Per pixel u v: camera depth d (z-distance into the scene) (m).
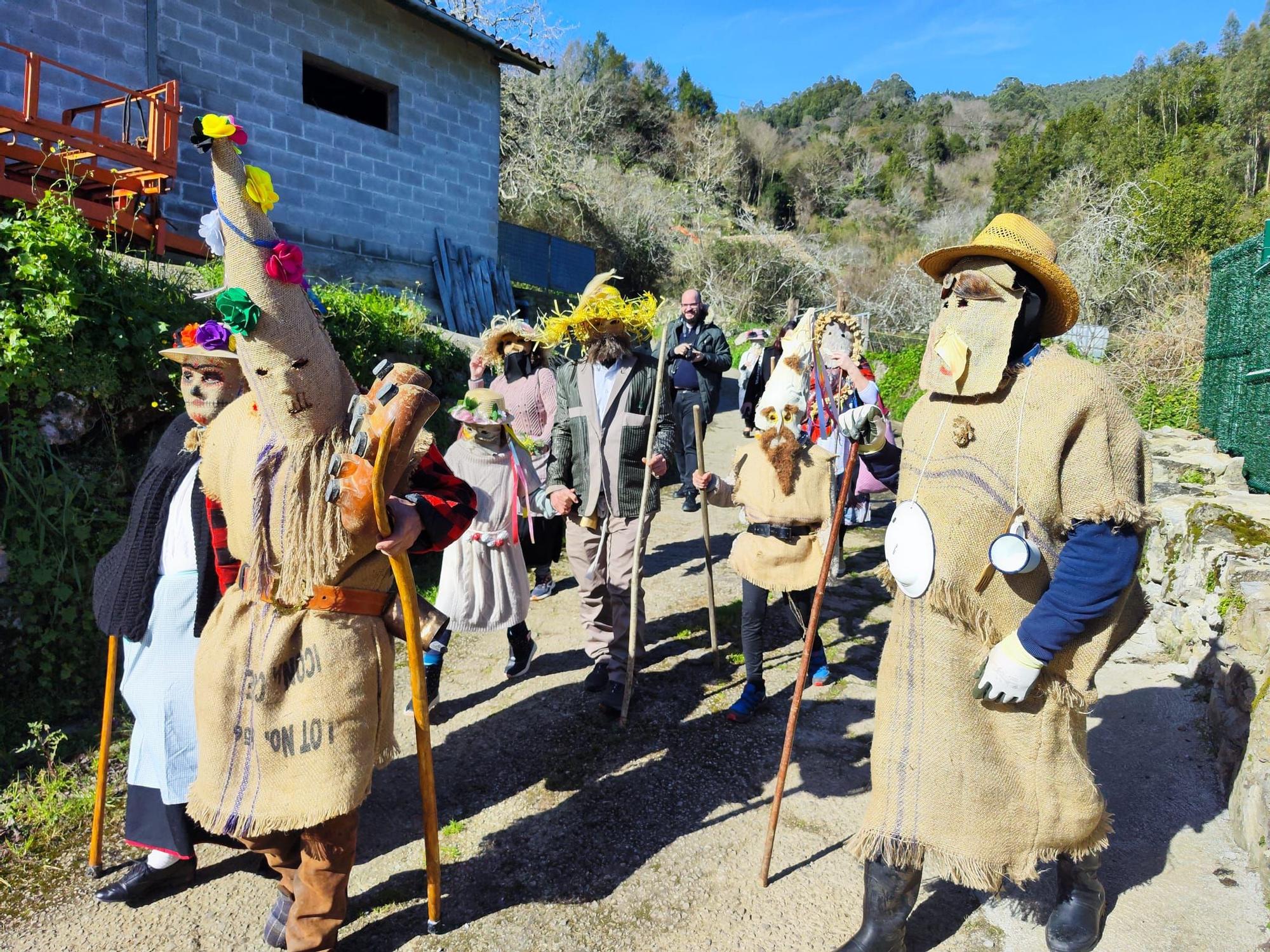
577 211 26.25
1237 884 2.61
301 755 2.21
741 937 2.54
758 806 3.22
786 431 3.80
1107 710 3.76
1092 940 2.37
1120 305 17.67
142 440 4.82
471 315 12.77
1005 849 2.12
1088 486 2.01
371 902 2.72
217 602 2.52
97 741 3.70
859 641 4.78
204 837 2.82
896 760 2.19
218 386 2.71
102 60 8.75
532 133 26.67
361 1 11.38
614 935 2.56
